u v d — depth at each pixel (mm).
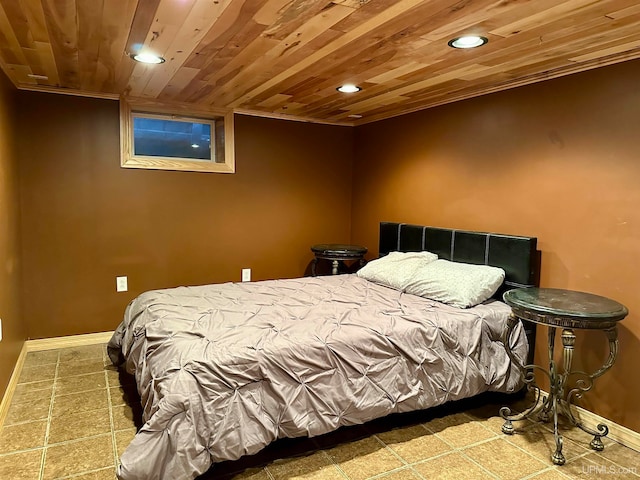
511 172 3102
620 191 2463
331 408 2191
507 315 2801
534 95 2926
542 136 2881
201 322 2459
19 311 3330
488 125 3275
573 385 2703
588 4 1770
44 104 3555
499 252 3064
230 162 4281
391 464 2219
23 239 3568
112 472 2113
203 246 4266
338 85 3154
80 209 3754
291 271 4727
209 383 1952
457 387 2527
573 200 2707
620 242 2473
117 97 3744
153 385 2008
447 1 1753
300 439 2428
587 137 2617
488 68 2688
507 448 2377
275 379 2092
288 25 2033
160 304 2799
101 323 3912
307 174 4715
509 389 2738
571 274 2734
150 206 4012
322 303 2900
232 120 4238
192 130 4312
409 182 4094
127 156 3867
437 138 3756
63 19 2018
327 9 1858
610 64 2486
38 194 3596
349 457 2271
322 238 4863
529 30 2062
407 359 2420
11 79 3168
